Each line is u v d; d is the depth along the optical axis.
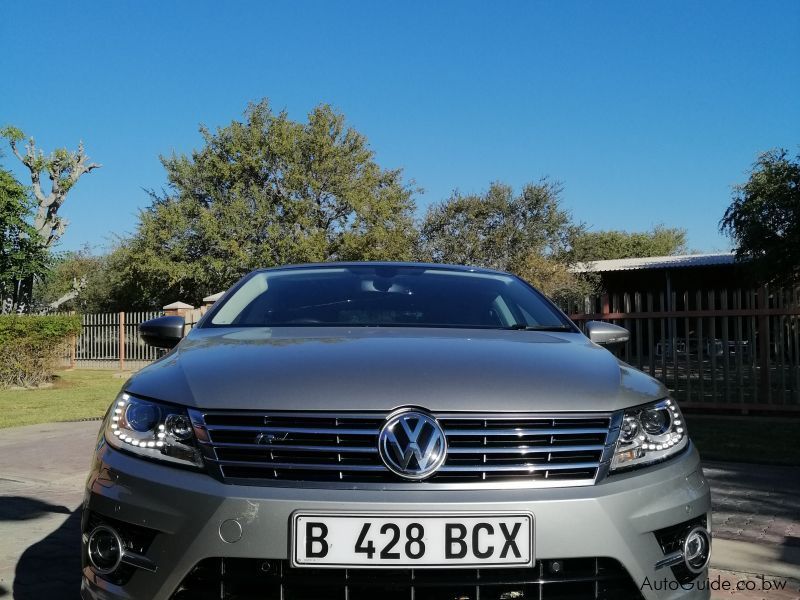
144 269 34.38
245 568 2.23
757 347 10.08
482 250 30.77
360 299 3.71
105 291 43.78
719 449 7.47
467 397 2.38
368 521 2.20
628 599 2.32
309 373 2.49
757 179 12.25
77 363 24.42
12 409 11.96
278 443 2.32
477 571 2.23
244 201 34.78
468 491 2.27
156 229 34.91
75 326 17.06
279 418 2.33
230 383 2.46
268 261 33.53
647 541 2.34
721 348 10.23
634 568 2.30
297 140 35.34
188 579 2.26
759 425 9.15
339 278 3.99
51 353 16.55
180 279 34.47
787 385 10.43
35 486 6.21
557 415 2.39
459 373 2.50
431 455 2.28
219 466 2.31
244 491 2.24
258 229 34.56
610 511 2.29
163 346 3.83
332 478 2.28
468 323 3.49
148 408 2.50
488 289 3.95
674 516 2.41
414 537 2.20
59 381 17.52
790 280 11.28
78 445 8.20
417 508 2.21
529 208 30.88
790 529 4.69
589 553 2.26
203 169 36.16
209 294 36.50
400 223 34.88
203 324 3.53
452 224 31.44
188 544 2.23
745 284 12.63
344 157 36.09
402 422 2.30
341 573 2.21
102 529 2.41
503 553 2.22
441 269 4.23
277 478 2.29
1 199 21.83
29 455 7.58
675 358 10.40
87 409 11.94
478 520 2.22
